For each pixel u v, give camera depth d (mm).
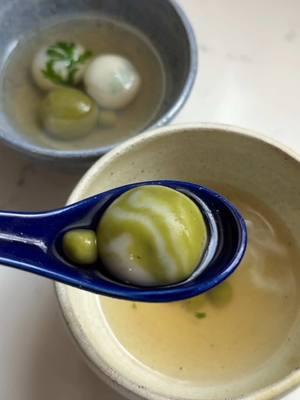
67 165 208
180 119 243
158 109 246
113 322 183
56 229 143
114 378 148
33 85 255
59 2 267
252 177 197
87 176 172
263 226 202
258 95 248
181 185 159
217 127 183
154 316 187
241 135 183
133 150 180
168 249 143
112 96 243
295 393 188
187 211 148
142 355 178
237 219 149
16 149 206
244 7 270
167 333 184
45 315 204
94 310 179
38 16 268
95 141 238
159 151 187
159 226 144
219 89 250
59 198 228
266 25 266
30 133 238
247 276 195
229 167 197
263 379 163
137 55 264
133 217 146
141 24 266
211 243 151
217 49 259
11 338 200
